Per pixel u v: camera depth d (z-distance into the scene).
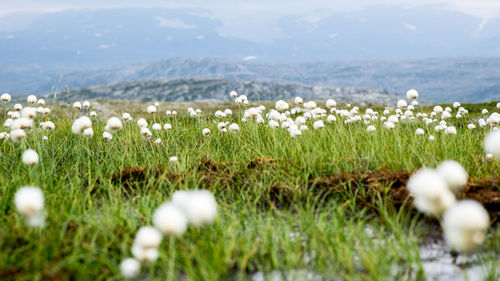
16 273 1.63
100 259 1.67
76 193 1.91
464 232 1.47
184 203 1.59
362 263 1.68
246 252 1.69
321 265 1.68
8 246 1.70
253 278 1.68
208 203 1.54
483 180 1.91
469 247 1.48
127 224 1.80
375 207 1.88
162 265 1.67
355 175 2.00
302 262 1.71
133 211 1.86
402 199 1.89
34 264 1.64
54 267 1.63
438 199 1.50
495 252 1.71
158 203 1.89
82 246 1.70
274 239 1.74
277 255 1.73
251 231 1.79
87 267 1.66
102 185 2.07
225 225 1.80
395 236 1.77
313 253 1.74
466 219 1.46
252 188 2.02
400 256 1.72
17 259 1.67
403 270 1.68
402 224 1.82
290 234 1.82
